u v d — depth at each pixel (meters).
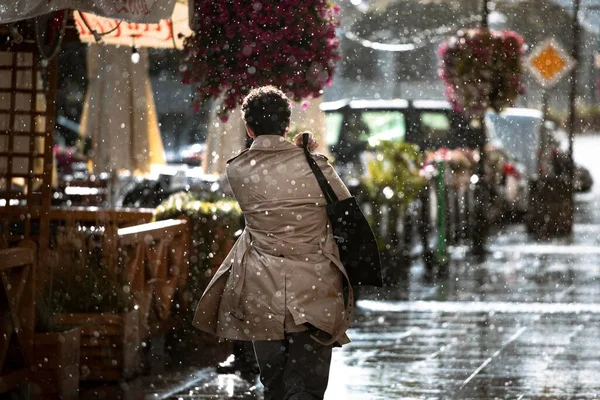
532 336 18.62
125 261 15.83
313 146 10.51
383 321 20.36
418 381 14.78
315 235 10.23
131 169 23.58
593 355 16.83
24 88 16.58
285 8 15.70
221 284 10.44
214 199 20.16
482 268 29.25
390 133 35.44
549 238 38.03
